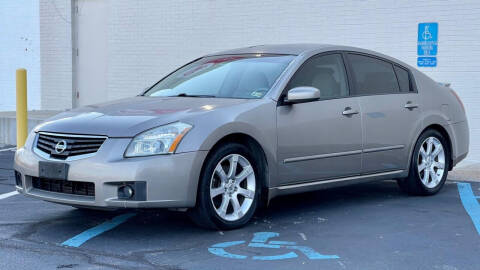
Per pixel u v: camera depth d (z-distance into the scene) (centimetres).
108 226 583
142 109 568
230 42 1230
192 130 530
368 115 665
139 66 1350
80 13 1448
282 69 625
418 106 721
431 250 505
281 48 675
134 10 1348
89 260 479
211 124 539
